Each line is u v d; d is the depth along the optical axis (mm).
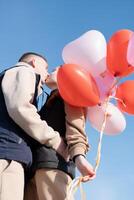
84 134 2518
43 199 2404
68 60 2816
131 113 2893
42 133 2418
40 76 2744
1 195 2229
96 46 2748
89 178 2324
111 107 2846
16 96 2439
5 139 2395
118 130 2877
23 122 2398
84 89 2516
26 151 2402
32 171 2471
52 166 2422
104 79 2746
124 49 2672
